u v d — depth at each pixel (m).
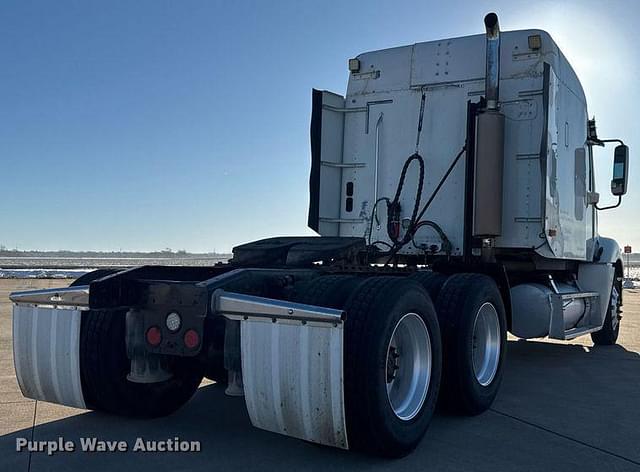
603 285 8.95
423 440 4.63
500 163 6.47
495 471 3.98
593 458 4.27
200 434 4.71
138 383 4.89
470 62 7.07
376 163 7.42
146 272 4.91
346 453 4.26
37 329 4.88
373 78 7.53
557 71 7.12
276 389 3.81
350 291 4.16
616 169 9.17
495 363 5.69
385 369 3.98
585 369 7.75
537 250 6.66
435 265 6.54
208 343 4.25
